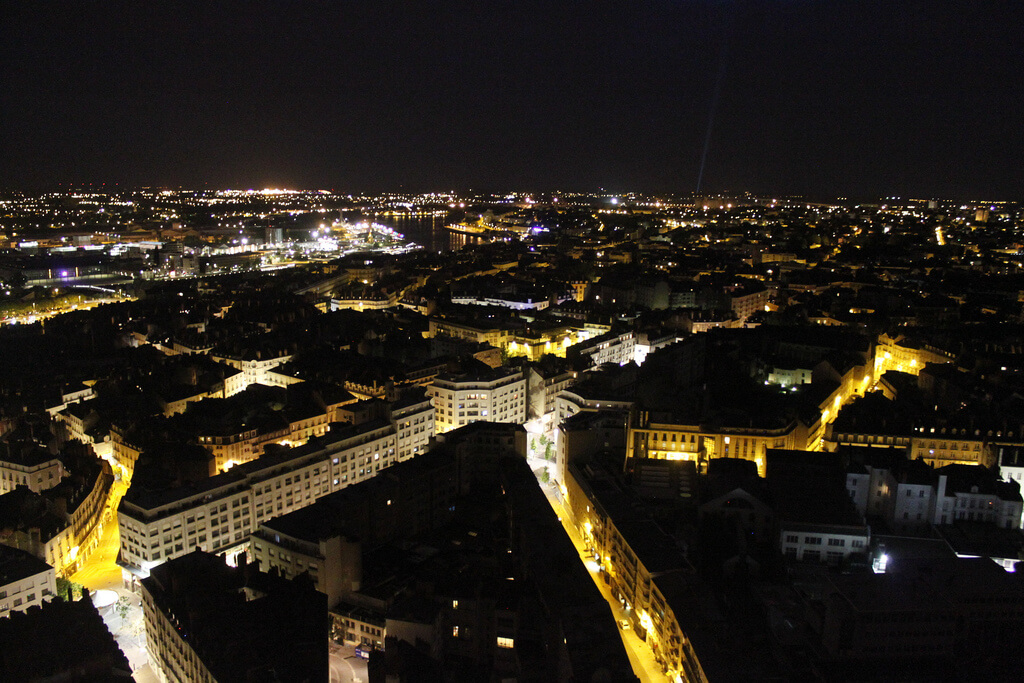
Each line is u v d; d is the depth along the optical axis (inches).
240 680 7303.2
